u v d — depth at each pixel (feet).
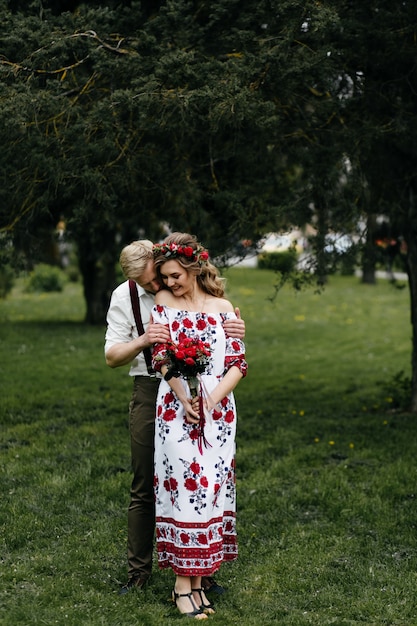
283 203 21.57
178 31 17.89
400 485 19.16
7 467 20.20
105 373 35.50
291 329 55.88
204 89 16.44
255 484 19.42
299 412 28.22
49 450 21.89
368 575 14.30
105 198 18.58
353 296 79.30
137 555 13.52
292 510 17.69
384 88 21.39
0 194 19.07
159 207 23.65
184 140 21.70
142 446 13.17
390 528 16.52
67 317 62.08
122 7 19.77
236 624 12.32
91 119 17.62
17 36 16.48
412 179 23.79
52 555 14.85
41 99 16.30
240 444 23.26
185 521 12.47
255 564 14.90
